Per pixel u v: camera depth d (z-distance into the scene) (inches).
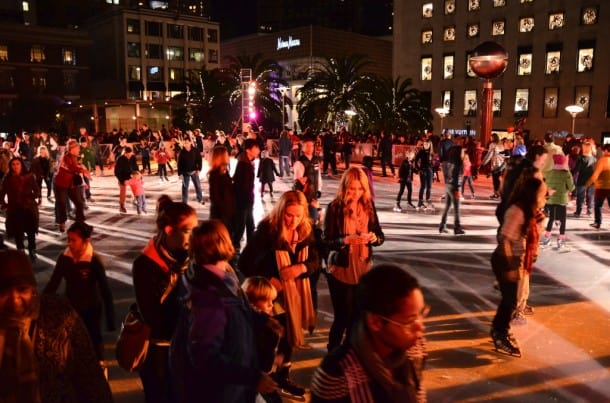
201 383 92.9
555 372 175.3
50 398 77.2
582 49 1836.9
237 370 88.9
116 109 2438.5
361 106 1514.5
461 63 2151.8
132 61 3371.1
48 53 2524.6
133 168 488.4
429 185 506.6
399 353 69.1
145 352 110.2
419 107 1560.0
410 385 70.3
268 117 2076.8
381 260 319.0
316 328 215.5
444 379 170.9
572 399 157.8
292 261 156.7
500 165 556.7
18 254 73.9
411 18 2288.4
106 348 194.4
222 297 92.8
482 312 232.1
